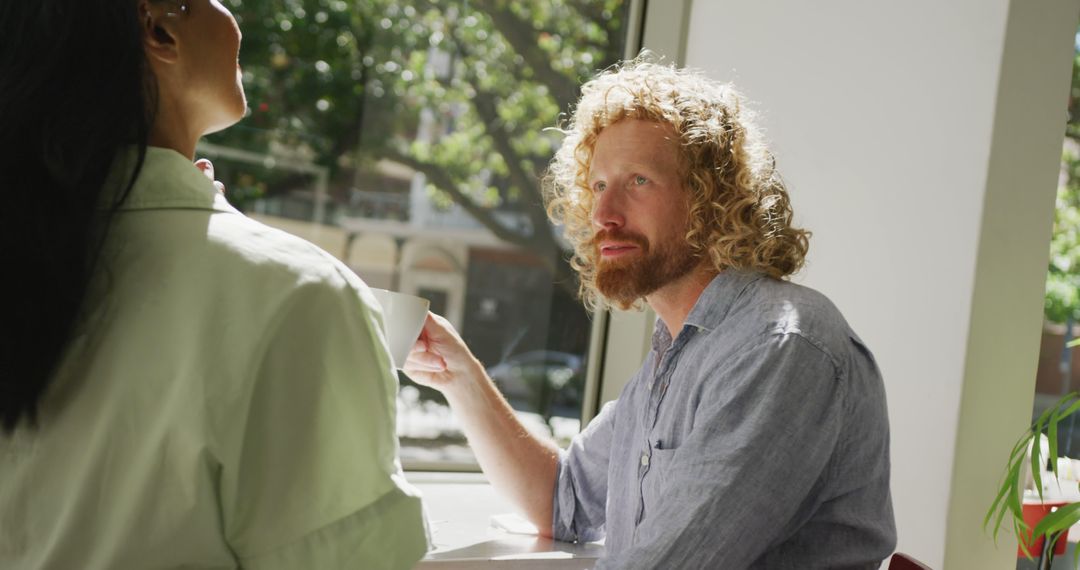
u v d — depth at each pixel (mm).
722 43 1882
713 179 1271
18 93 676
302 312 725
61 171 678
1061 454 1994
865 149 1606
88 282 698
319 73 1798
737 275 1244
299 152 1793
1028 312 1481
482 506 1686
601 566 1061
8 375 673
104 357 700
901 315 1526
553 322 2012
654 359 1384
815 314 1151
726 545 1032
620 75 1337
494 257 1962
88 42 701
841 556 1155
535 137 1985
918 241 1512
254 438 701
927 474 1472
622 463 1383
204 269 714
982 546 1477
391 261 1881
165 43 793
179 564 682
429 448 1884
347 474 724
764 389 1087
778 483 1057
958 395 1435
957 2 1491
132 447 686
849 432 1137
